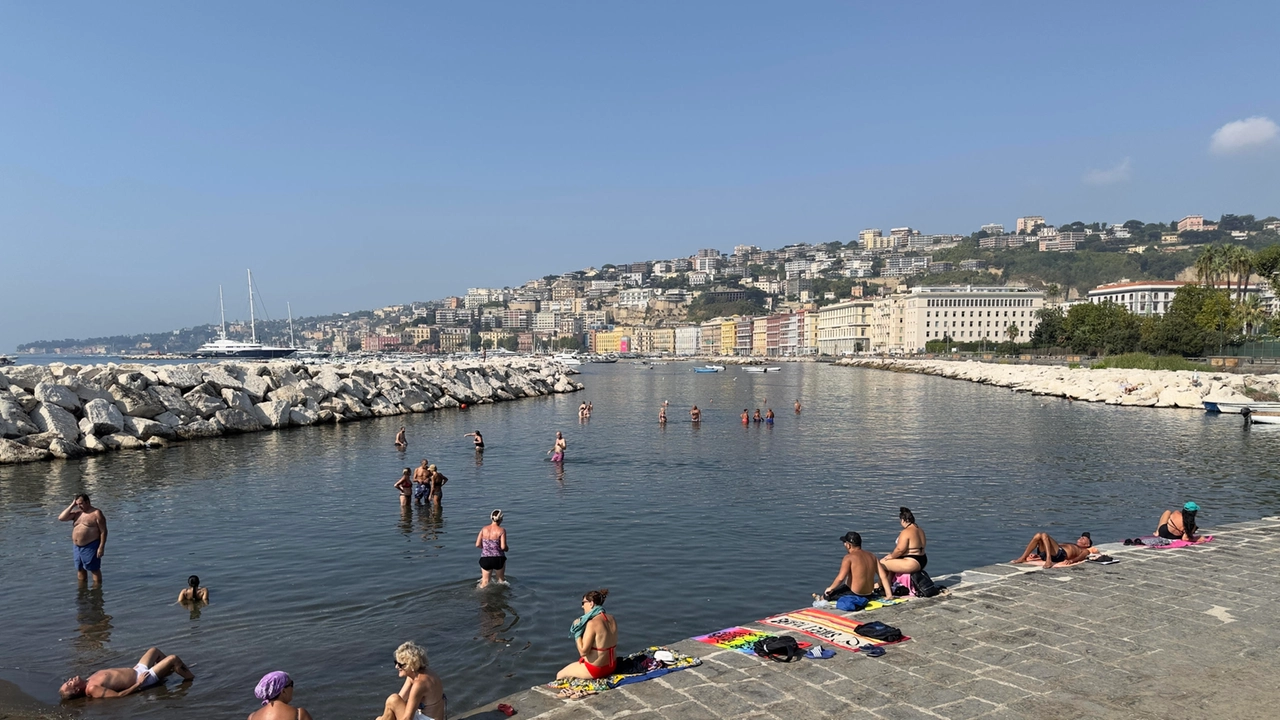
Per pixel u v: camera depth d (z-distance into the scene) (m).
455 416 64.62
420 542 21.91
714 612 16.22
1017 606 13.83
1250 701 9.82
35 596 17.16
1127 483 31.84
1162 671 10.80
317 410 57.56
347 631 15.03
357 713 11.64
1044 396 88.31
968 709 9.69
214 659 13.68
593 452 41.59
